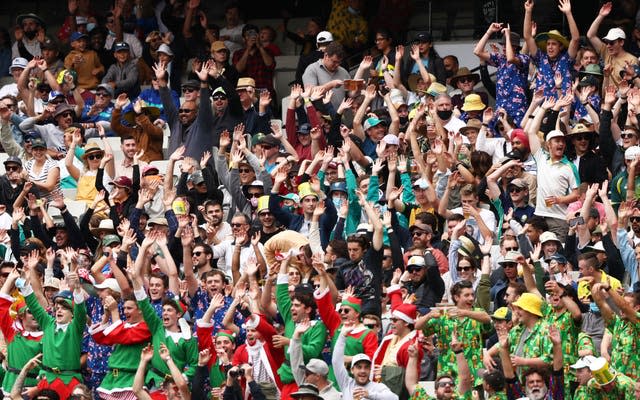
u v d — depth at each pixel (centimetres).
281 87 9100
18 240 7125
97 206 7312
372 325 5903
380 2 8800
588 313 5966
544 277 6109
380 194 7106
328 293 5866
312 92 7862
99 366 6269
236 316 6197
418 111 7425
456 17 8994
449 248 6444
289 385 5856
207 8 9731
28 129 7994
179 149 7275
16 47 9106
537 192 6919
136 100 8344
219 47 8544
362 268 6169
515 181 6881
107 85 8412
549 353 5591
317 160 7175
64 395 6231
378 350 5775
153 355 6100
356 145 7388
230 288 6400
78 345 6256
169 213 6925
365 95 7625
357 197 6888
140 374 6028
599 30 8488
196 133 7675
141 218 7094
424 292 6175
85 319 6256
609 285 5644
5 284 6506
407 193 7050
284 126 8369
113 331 6150
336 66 8044
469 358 5703
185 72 9181
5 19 10006
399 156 7206
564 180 6881
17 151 7969
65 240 7069
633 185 6725
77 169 7725
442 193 7094
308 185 6825
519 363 5538
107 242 6806
